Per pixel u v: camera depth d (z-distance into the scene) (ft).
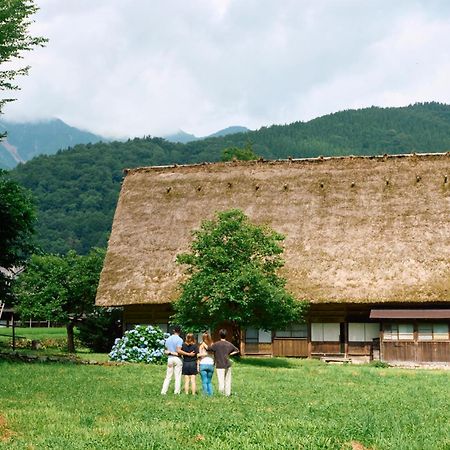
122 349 114.83
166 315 146.30
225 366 66.39
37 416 49.37
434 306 133.69
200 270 121.60
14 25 98.68
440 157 157.28
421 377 95.04
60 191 554.46
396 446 39.01
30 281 165.27
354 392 71.51
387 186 152.97
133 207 164.14
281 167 163.32
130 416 50.24
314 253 143.13
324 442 38.78
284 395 67.05
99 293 147.64
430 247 139.85
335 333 138.62
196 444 39.19
